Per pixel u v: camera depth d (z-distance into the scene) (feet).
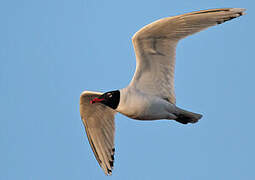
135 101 39.65
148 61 39.63
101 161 46.75
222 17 37.81
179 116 41.32
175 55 39.50
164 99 40.68
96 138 46.68
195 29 38.58
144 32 38.01
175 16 37.35
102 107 45.29
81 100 44.32
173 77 40.04
